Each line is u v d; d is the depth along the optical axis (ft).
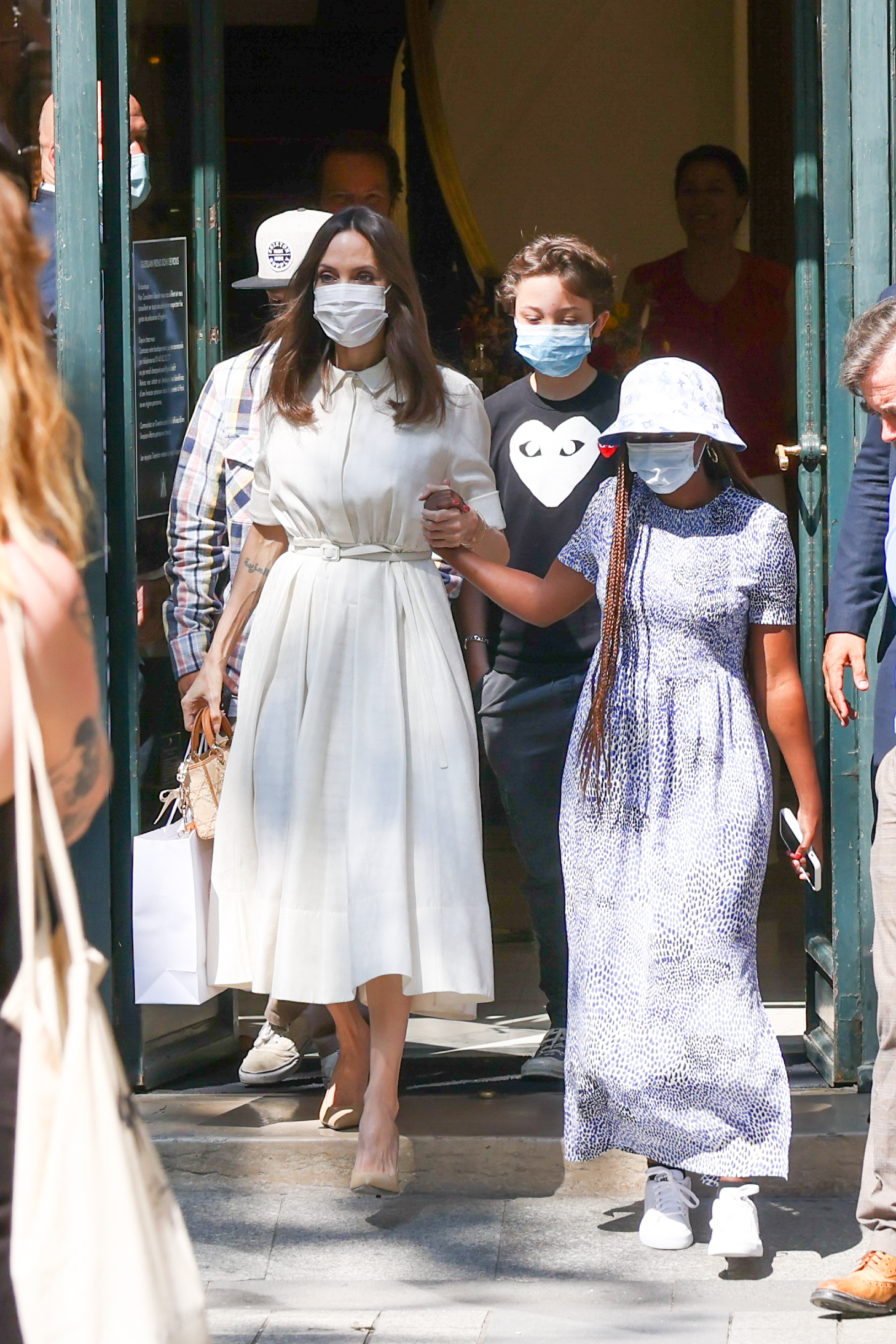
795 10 39.88
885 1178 30.35
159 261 40.96
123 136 38.47
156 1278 17.57
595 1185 36.45
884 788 31.55
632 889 32.60
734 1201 32.48
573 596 34.71
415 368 34.99
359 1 73.77
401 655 35.55
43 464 18.07
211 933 36.63
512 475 40.04
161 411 41.09
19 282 18.20
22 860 17.40
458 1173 36.78
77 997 17.33
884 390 30.25
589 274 38.58
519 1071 41.52
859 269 37.78
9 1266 17.74
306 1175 36.83
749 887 32.42
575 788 33.53
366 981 34.24
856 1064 39.11
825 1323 30.19
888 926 31.04
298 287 35.50
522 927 57.00
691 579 32.32
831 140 37.96
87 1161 17.04
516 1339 29.86
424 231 75.92
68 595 17.90
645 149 76.43
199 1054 42.16
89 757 18.57
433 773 35.29
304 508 35.68
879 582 34.32
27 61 38.65
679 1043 31.99
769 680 33.22
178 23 42.37
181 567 40.93
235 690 40.86
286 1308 31.58
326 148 53.78
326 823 35.12
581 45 75.56
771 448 57.41
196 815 36.70
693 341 58.23
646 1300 31.63
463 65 75.20
